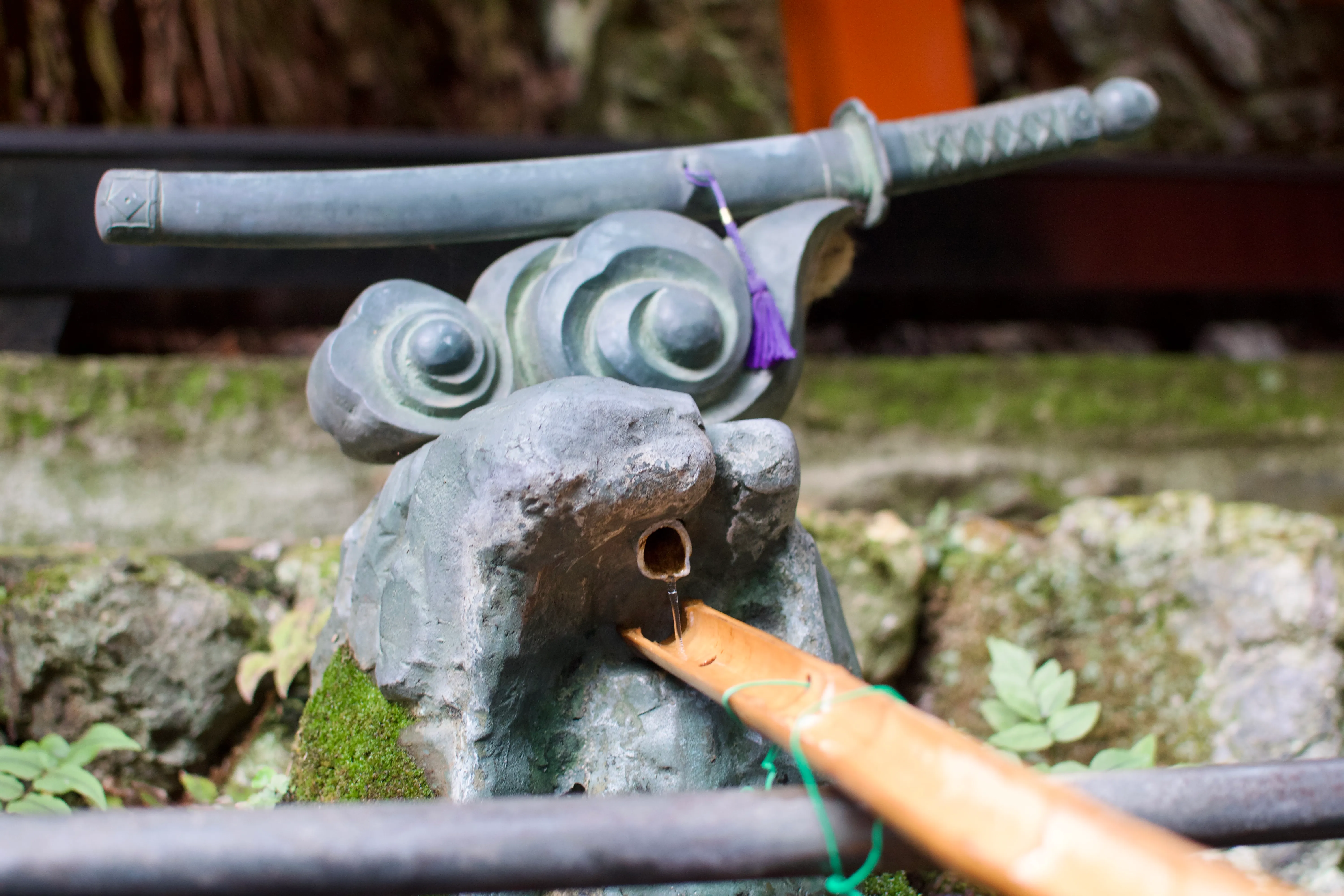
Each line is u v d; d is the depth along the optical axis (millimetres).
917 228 2141
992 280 2172
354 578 1138
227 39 2600
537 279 1136
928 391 2086
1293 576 1375
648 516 1013
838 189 1198
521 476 987
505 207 1149
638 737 1057
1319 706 1346
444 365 1093
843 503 1975
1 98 2178
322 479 1737
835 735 897
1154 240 2277
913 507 2004
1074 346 2611
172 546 1634
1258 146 3926
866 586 1400
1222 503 1762
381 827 868
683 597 1076
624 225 1116
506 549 996
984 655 1409
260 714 1327
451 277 1258
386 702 1085
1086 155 2262
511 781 1029
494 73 3617
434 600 1041
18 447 1615
